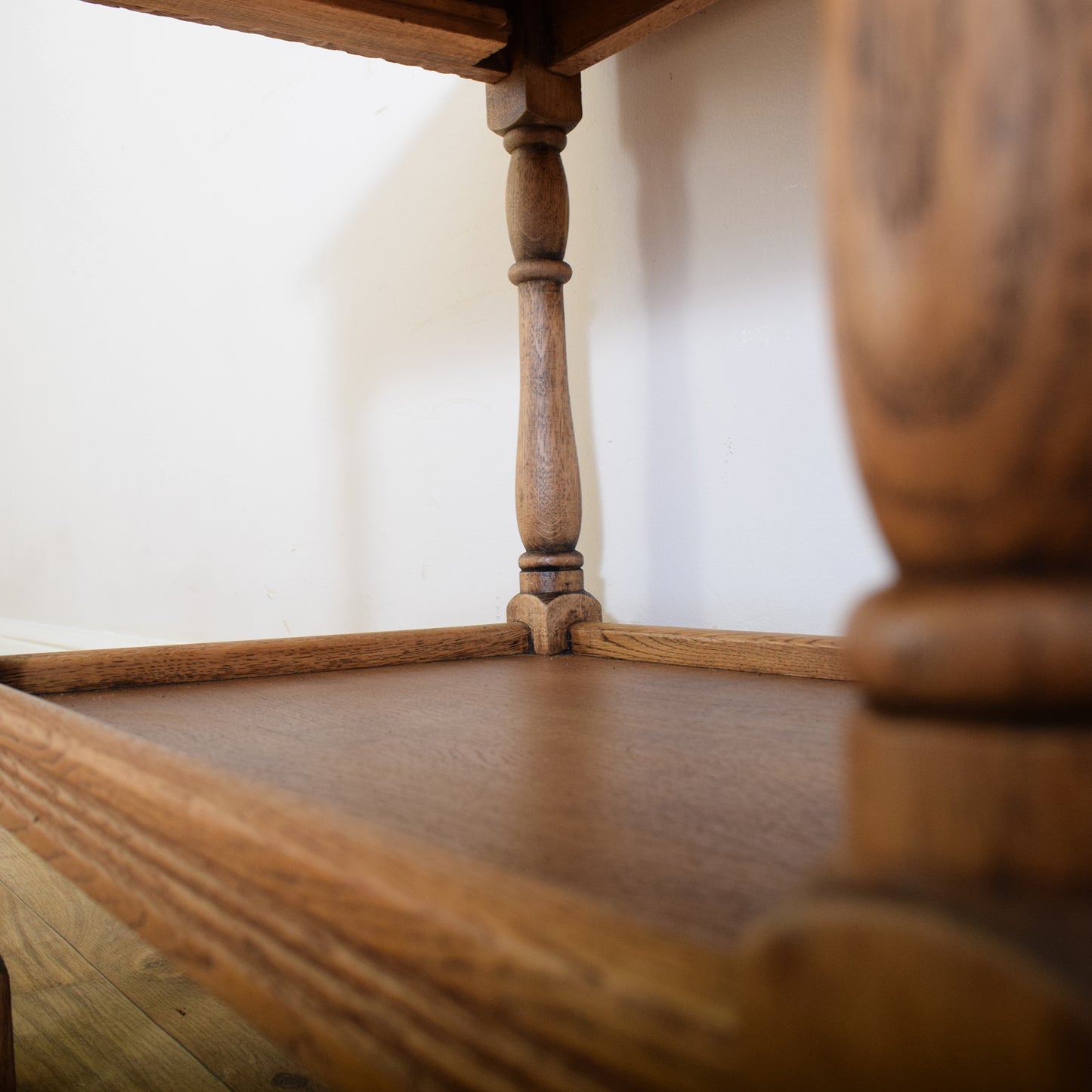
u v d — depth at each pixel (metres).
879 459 0.21
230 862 0.35
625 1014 0.22
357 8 0.92
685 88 1.16
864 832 0.21
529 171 1.08
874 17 0.21
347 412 1.74
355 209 1.70
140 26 2.27
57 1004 0.94
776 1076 0.18
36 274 2.76
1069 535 0.20
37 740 0.53
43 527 2.78
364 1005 0.28
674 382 1.18
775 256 1.07
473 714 0.69
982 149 0.20
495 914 0.25
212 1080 0.80
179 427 2.20
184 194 2.15
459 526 1.52
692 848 0.35
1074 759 0.19
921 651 0.20
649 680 0.86
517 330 1.40
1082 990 0.16
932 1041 0.17
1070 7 0.20
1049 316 0.19
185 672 0.90
